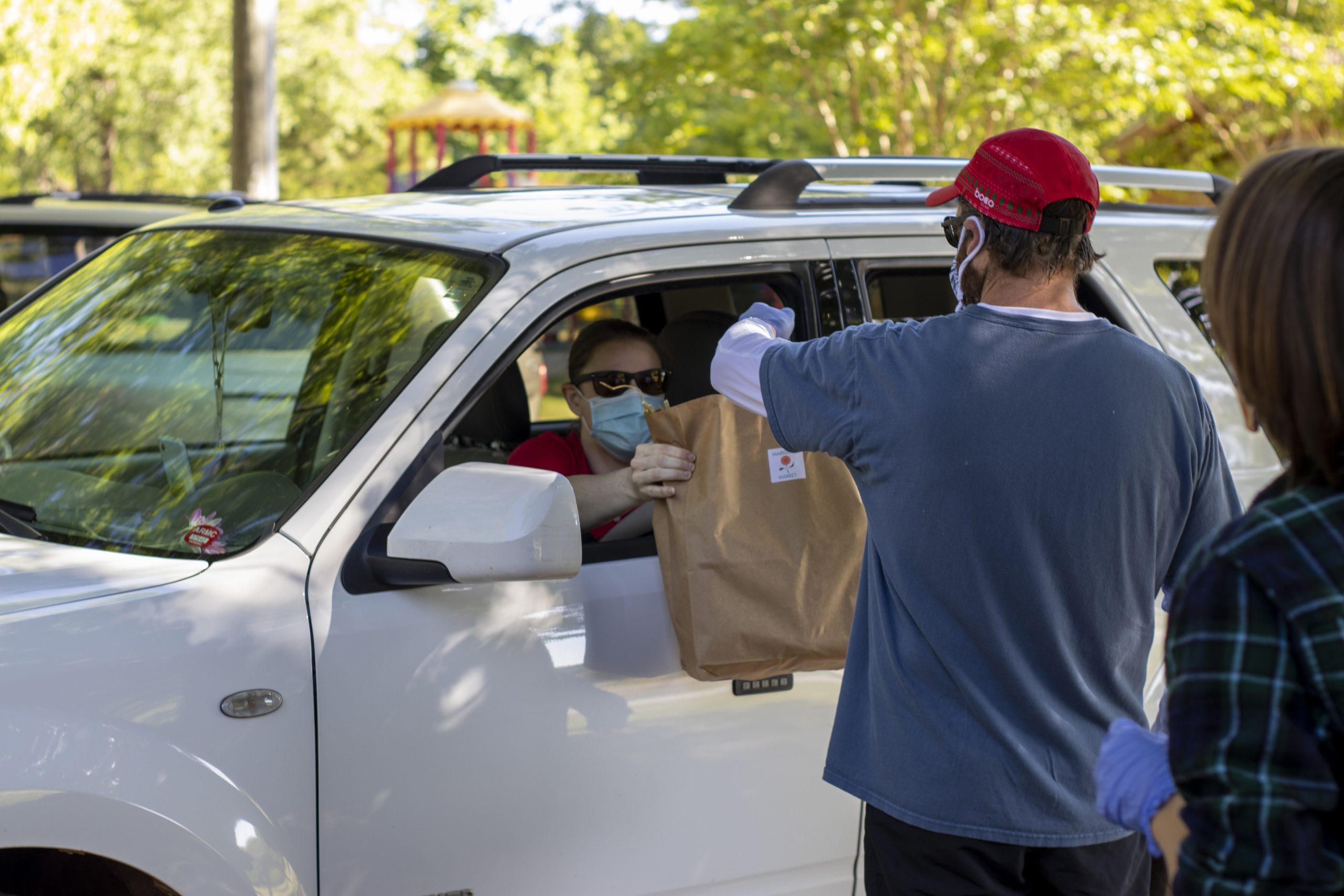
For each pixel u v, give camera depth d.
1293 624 1.16
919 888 1.96
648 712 2.37
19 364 2.92
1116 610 1.90
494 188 3.32
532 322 2.34
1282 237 1.20
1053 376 1.86
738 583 2.25
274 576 2.13
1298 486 1.24
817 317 2.61
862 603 2.09
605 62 15.81
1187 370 2.00
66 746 1.92
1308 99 12.03
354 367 2.53
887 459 1.89
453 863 2.24
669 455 2.29
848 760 2.03
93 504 2.49
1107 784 1.42
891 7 12.05
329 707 2.12
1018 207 1.89
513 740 2.26
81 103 29.19
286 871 2.09
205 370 2.79
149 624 2.03
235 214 3.22
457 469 2.15
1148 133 15.25
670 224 2.57
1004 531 1.83
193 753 2.02
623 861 2.38
